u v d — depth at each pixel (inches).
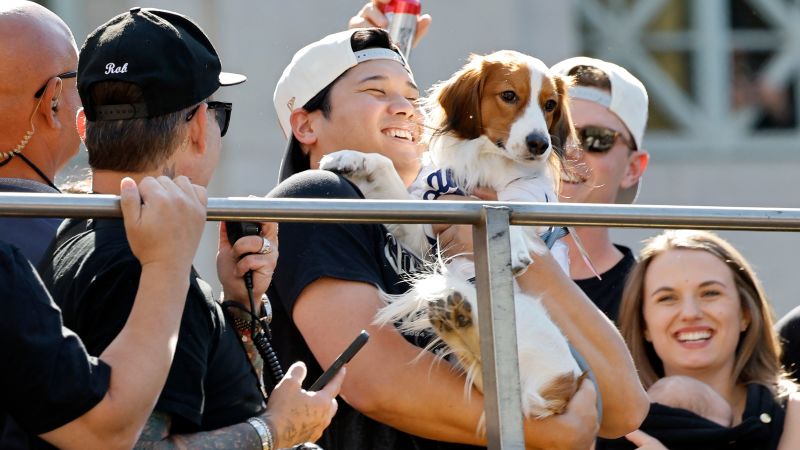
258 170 679.1
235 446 240.1
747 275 374.0
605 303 415.8
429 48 689.6
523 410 278.1
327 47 332.5
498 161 335.3
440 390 273.1
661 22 804.6
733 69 811.4
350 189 292.8
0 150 323.0
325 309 277.4
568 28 736.3
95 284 235.8
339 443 287.3
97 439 216.1
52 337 215.3
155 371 219.5
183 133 257.1
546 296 298.5
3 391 213.9
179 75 255.3
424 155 347.6
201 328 240.2
